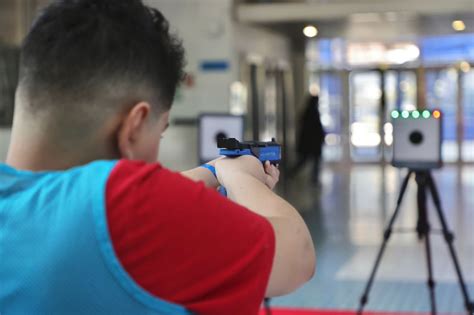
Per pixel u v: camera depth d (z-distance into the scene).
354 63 17.88
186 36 11.50
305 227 1.08
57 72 0.97
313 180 14.35
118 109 1.00
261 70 13.21
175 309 0.94
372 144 18.44
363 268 6.77
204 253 0.94
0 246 0.95
